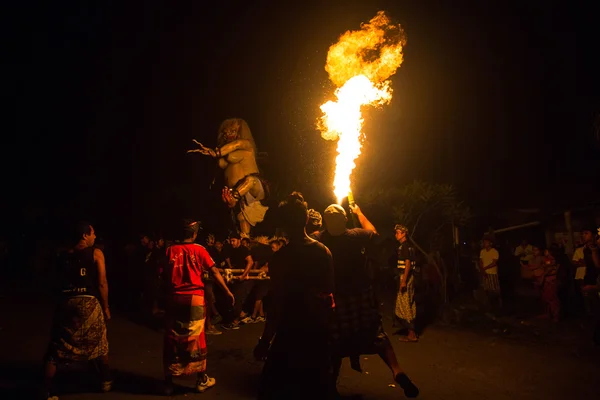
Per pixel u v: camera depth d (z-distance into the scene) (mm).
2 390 5598
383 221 15344
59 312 5234
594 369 6605
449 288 14117
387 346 4828
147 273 10727
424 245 15117
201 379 5676
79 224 5395
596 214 16953
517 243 19875
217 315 9562
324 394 3574
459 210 13969
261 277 9445
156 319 10414
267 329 3730
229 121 11336
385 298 13648
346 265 4738
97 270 5371
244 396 5543
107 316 5551
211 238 9898
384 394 5586
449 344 8016
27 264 19141
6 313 10977
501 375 6332
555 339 8375
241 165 11055
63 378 6117
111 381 5652
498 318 10266
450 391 5703
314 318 3660
